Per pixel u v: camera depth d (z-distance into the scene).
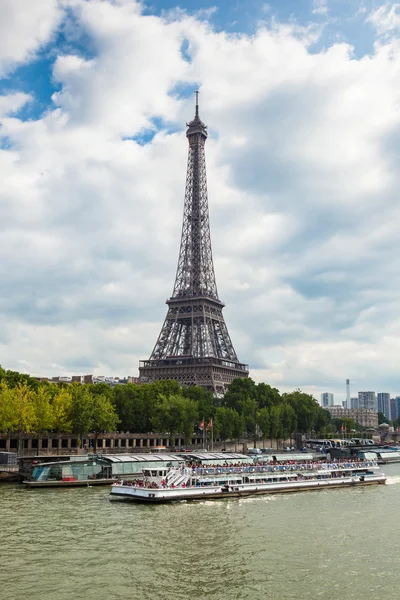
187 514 102.06
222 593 61.41
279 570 69.12
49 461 142.00
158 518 97.69
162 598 59.75
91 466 136.38
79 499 113.81
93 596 59.91
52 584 63.12
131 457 143.62
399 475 182.75
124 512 102.12
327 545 80.81
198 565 70.62
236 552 76.56
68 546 77.81
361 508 111.38
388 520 98.81
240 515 102.12
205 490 121.56
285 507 111.94
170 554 75.06
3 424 160.50
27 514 97.62
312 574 67.75
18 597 59.38
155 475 120.44
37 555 73.44
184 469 126.19
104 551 75.81
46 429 181.50
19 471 140.38
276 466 142.50
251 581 65.12
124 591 61.50
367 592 62.09
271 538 84.62
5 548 76.25
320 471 147.62
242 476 132.38
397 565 71.31
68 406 180.62
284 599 59.91
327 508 111.06
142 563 71.00
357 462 163.38
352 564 71.75
